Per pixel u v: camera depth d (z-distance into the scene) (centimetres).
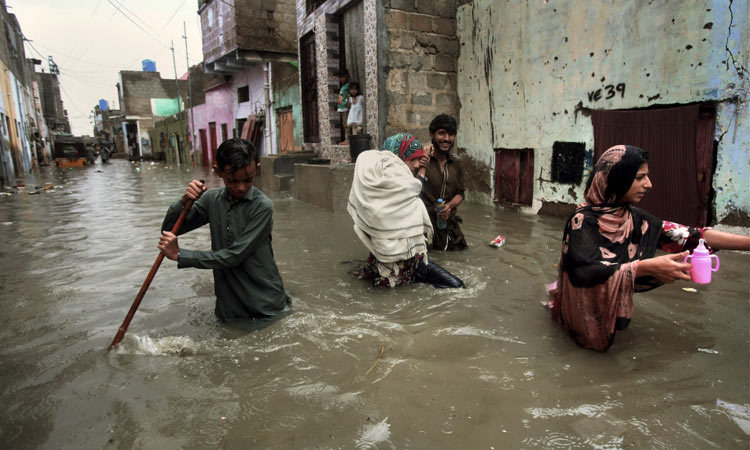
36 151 2839
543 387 217
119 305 333
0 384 224
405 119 841
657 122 518
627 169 239
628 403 203
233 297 300
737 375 224
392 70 819
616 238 256
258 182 1219
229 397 211
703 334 269
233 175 272
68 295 356
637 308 308
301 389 217
